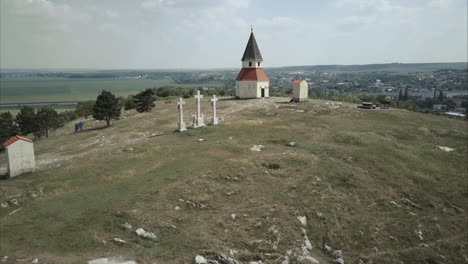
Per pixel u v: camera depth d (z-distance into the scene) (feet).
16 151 87.56
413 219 74.33
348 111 168.66
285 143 111.14
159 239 55.11
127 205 64.28
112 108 176.55
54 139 159.33
